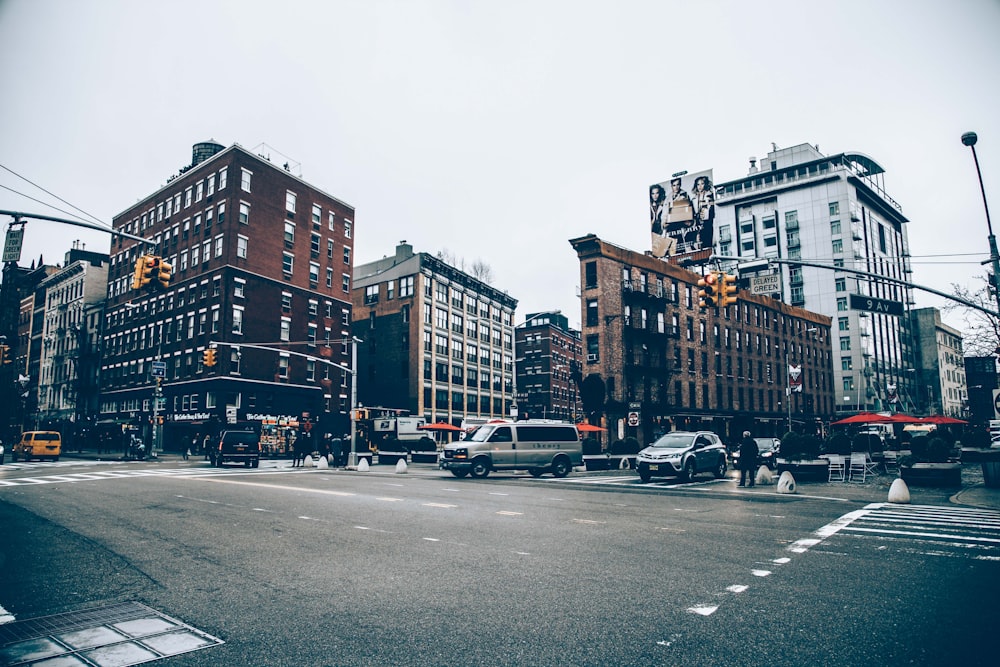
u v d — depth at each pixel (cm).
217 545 872
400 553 812
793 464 2212
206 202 5416
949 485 1841
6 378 8144
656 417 4803
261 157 5466
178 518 1139
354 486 1867
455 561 761
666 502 1442
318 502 1397
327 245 6109
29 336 7975
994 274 1744
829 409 7419
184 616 550
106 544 884
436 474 2655
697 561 757
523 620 528
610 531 988
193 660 445
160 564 755
